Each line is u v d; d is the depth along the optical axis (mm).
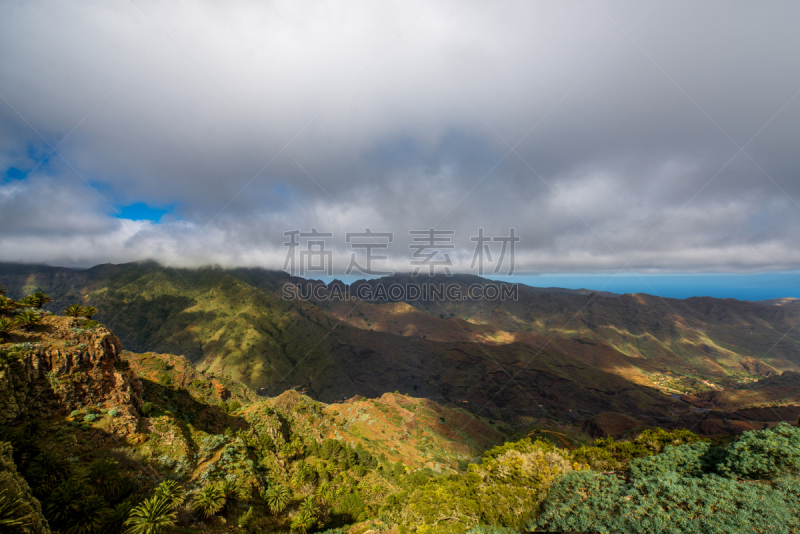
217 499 32188
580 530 24188
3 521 17156
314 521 40188
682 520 20609
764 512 19094
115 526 21891
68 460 25938
